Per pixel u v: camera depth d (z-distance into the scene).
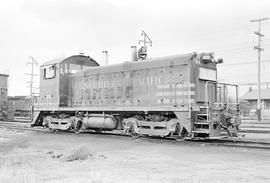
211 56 15.95
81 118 20.45
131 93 17.95
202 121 14.81
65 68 21.69
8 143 15.68
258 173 8.44
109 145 14.74
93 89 20.06
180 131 15.39
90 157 11.20
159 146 14.11
